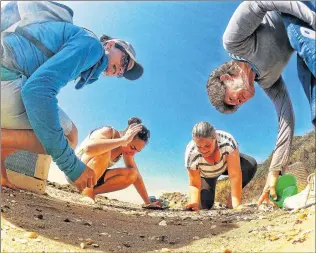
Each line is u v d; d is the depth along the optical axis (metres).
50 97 2.37
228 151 3.82
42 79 2.36
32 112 2.34
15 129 2.82
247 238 2.03
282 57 2.19
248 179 4.30
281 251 1.72
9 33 2.59
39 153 3.01
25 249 1.64
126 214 3.04
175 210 3.73
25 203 2.45
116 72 3.10
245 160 4.23
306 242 1.75
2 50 2.59
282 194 2.64
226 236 2.16
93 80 2.85
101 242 1.97
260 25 2.13
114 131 3.91
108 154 3.85
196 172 3.92
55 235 1.92
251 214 2.80
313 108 1.96
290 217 2.30
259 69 2.22
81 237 1.99
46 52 2.60
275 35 2.13
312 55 1.82
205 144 3.62
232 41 2.09
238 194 3.82
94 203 3.55
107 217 2.72
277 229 2.11
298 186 2.66
